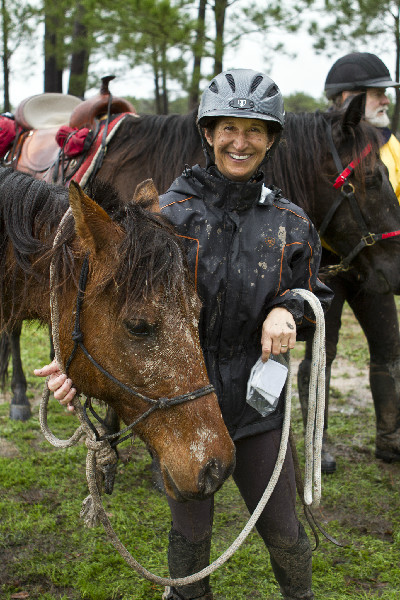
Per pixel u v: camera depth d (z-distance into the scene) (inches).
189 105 331.6
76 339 59.5
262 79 64.2
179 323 56.3
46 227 69.7
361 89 122.5
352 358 206.7
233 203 63.0
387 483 120.3
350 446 138.2
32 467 123.5
